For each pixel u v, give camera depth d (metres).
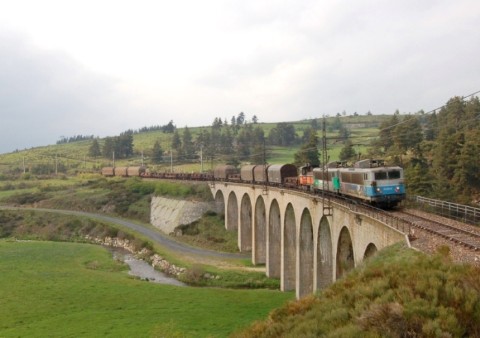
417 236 27.66
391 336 15.36
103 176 163.50
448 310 15.84
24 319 46.88
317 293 24.27
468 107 96.38
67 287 59.12
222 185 97.25
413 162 76.75
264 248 74.00
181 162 191.38
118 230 103.50
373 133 180.88
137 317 46.62
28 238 107.56
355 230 35.28
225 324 43.84
